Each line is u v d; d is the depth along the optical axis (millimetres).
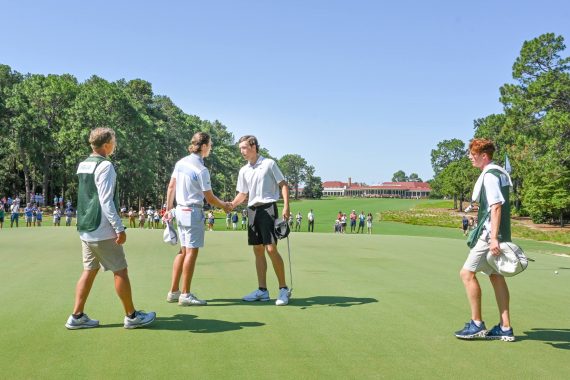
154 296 6348
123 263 4621
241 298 6312
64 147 61469
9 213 53156
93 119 57531
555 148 38375
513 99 42594
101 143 4738
